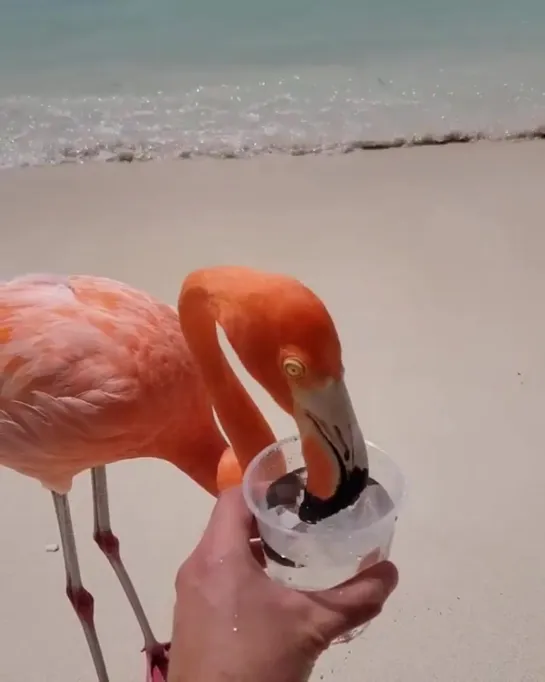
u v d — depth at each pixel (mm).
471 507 855
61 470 667
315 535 431
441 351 1085
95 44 2113
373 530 433
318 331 457
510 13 2150
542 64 1881
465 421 968
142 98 1843
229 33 2141
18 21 2273
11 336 634
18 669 738
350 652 725
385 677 706
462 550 809
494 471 898
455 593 767
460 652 721
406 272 1257
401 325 1139
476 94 1784
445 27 2105
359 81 1857
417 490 877
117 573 742
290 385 466
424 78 1859
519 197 1449
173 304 1198
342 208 1449
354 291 1217
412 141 1670
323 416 461
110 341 633
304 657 400
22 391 631
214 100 1822
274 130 1723
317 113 1762
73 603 706
